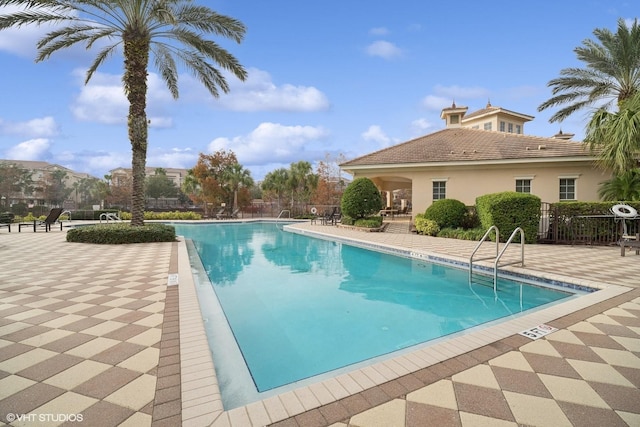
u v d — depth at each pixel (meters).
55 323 3.53
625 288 4.89
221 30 11.60
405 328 4.30
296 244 12.43
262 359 3.42
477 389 2.27
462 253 8.52
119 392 2.23
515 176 14.29
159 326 3.44
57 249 9.23
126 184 41.16
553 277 5.78
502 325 3.45
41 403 2.11
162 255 8.20
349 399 2.16
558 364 2.62
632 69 14.20
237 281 6.82
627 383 2.34
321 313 4.88
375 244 10.57
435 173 15.46
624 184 11.22
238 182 28.95
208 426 1.89
